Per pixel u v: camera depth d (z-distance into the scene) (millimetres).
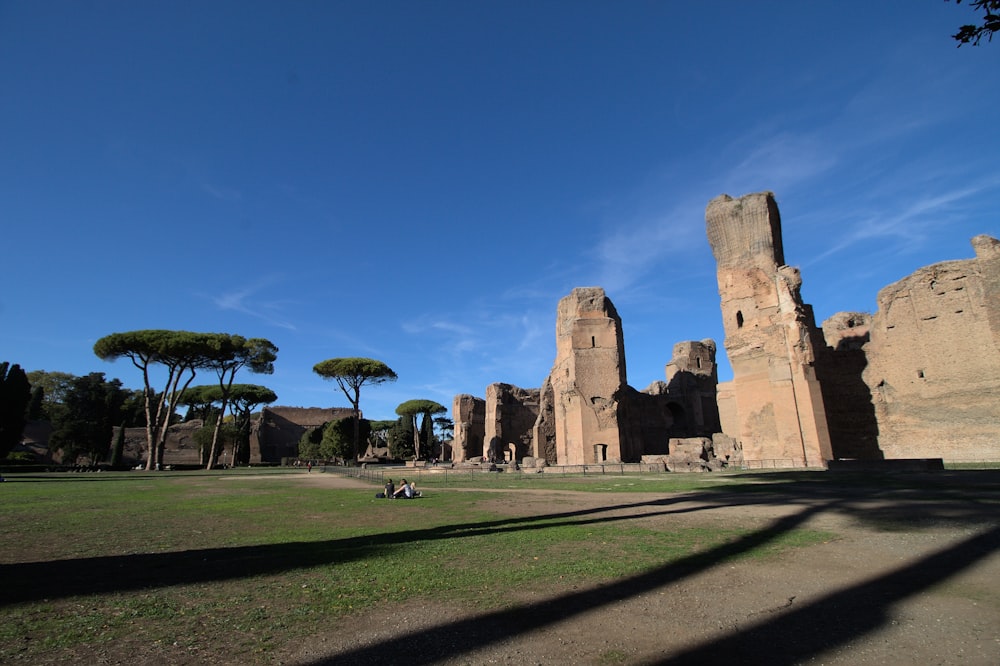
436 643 5027
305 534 11438
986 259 31688
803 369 33938
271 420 95438
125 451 74125
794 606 6082
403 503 17828
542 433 53719
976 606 5926
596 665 4527
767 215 38406
